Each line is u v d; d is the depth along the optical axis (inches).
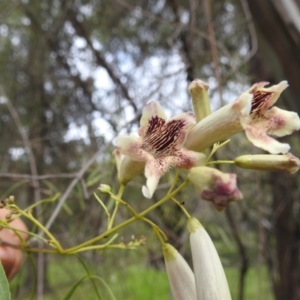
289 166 3.2
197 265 3.2
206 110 3.4
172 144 3.3
